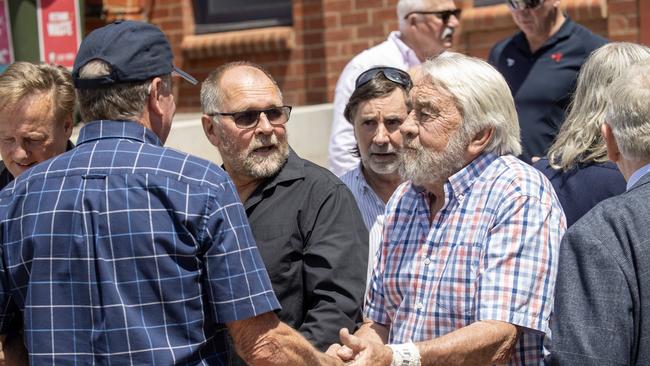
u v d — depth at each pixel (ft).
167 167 7.71
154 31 8.06
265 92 10.92
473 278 9.05
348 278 10.42
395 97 12.69
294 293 10.55
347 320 10.22
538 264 8.83
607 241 7.84
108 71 7.84
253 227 10.70
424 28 17.30
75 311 7.63
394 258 9.76
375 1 22.91
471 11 21.88
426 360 8.74
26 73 10.26
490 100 9.25
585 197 10.81
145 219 7.57
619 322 7.64
